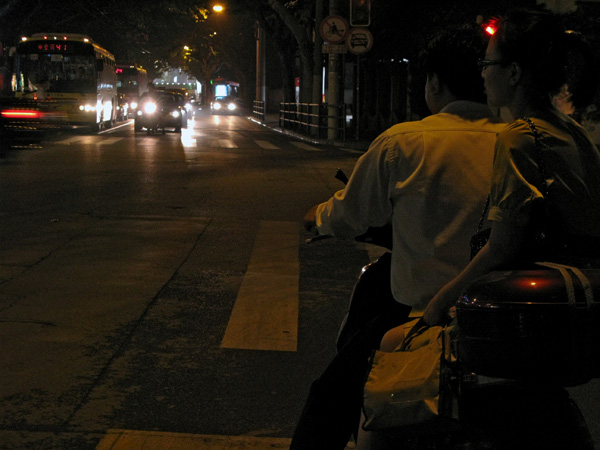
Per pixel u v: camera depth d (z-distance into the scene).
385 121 31.64
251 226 9.83
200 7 41.53
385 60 30.47
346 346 2.58
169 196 12.25
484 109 2.49
